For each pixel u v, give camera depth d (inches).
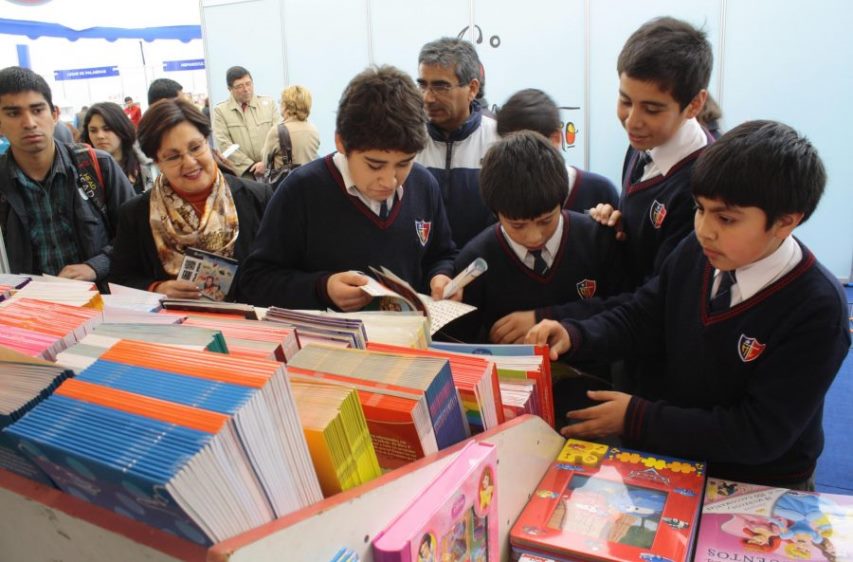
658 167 55.0
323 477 23.3
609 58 159.2
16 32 254.7
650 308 48.4
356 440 24.3
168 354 23.5
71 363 25.9
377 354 29.5
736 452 38.6
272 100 197.8
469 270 47.2
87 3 276.2
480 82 95.6
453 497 25.0
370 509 22.5
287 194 59.2
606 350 47.3
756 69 146.8
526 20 164.1
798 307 37.7
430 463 25.9
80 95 304.3
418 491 25.2
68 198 80.0
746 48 146.4
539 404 36.5
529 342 46.1
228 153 142.1
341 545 21.3
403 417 25.6
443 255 67.9
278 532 18.9
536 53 165.0
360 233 59.0
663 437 40.1
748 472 43.9
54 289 39.9
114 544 21.1
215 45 202.7
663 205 53.6
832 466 91.3
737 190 34.9
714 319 41.6
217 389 20.4
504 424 31.7
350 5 183.0
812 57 142.7
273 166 151.9
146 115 64.4
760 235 36.2
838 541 30.2
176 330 28.3
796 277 38.2
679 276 45.5
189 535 19.1
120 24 290.4
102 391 21.2
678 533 30.5
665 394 48.4
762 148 34.6
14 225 77.5
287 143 150.0
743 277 39.5
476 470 26.6
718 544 30.6
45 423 20.0
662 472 36.1
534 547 30.6
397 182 53.6
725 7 145.9
